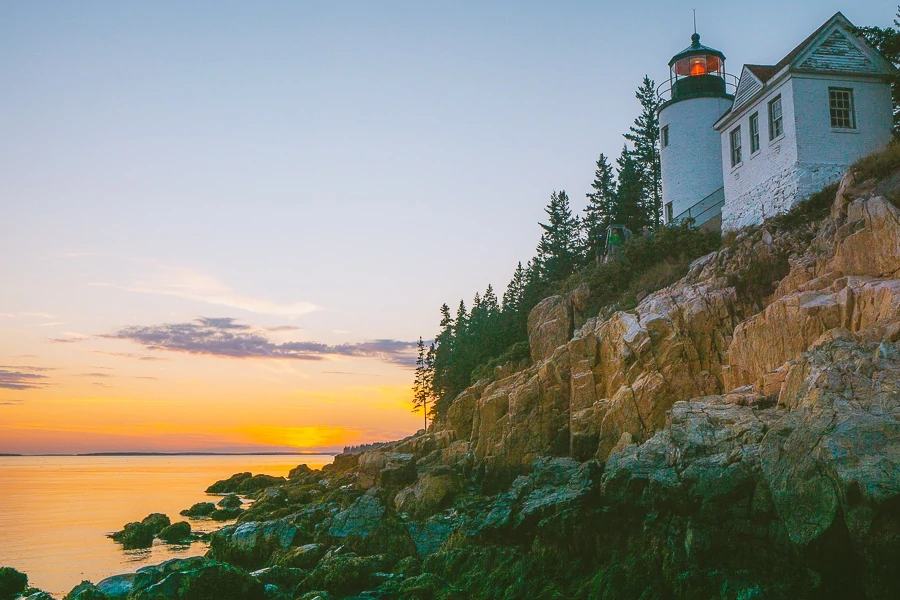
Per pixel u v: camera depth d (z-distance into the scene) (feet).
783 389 68.23
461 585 75.72
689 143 157.58
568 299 139.13
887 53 120.16
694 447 67.97
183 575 70.69
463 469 123.24
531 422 110.32
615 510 71.72
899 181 86.33
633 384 95.09
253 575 79.92
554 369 111.65
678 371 92.17
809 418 58.49
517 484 95.14
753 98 122.52
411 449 155.43
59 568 100.32
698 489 64.18
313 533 100.48
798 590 55.62
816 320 74.33
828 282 81.05
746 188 124.77
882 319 67.46
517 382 125.29
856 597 53.21
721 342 92.79
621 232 174.50
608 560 69.92
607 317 121.19
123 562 104.73
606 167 255.70
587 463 80.69
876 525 50.03
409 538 92.02
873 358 60.29
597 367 107.04
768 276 97.91
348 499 120.57
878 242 78.28
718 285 99.50
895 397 55.52
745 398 72.02
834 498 53.11
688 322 94.99
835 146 112.06
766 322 80.43
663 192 164.66
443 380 246.06
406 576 80.43
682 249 130.11
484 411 124.26
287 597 75.61
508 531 78.43
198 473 476.54
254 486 247.29
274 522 101.45
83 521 159.22
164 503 205.77
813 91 113.19
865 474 51.03
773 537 58.90
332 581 76.79
